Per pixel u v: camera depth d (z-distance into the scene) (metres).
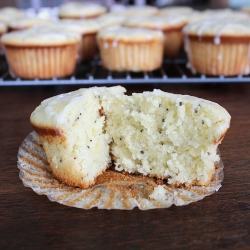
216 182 0.20
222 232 0.16
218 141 0.20
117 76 0.37
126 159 0.21
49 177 0.20
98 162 0.21
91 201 0.18
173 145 0.21
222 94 0.32
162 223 0.16
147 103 0.21
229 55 0.33
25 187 0.19
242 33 0.32
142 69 0.36
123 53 0.36
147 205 0.18
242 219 0.17
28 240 0.15
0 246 0.15
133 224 0.16
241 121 0.27
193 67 0.36
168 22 0.42
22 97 0.32
